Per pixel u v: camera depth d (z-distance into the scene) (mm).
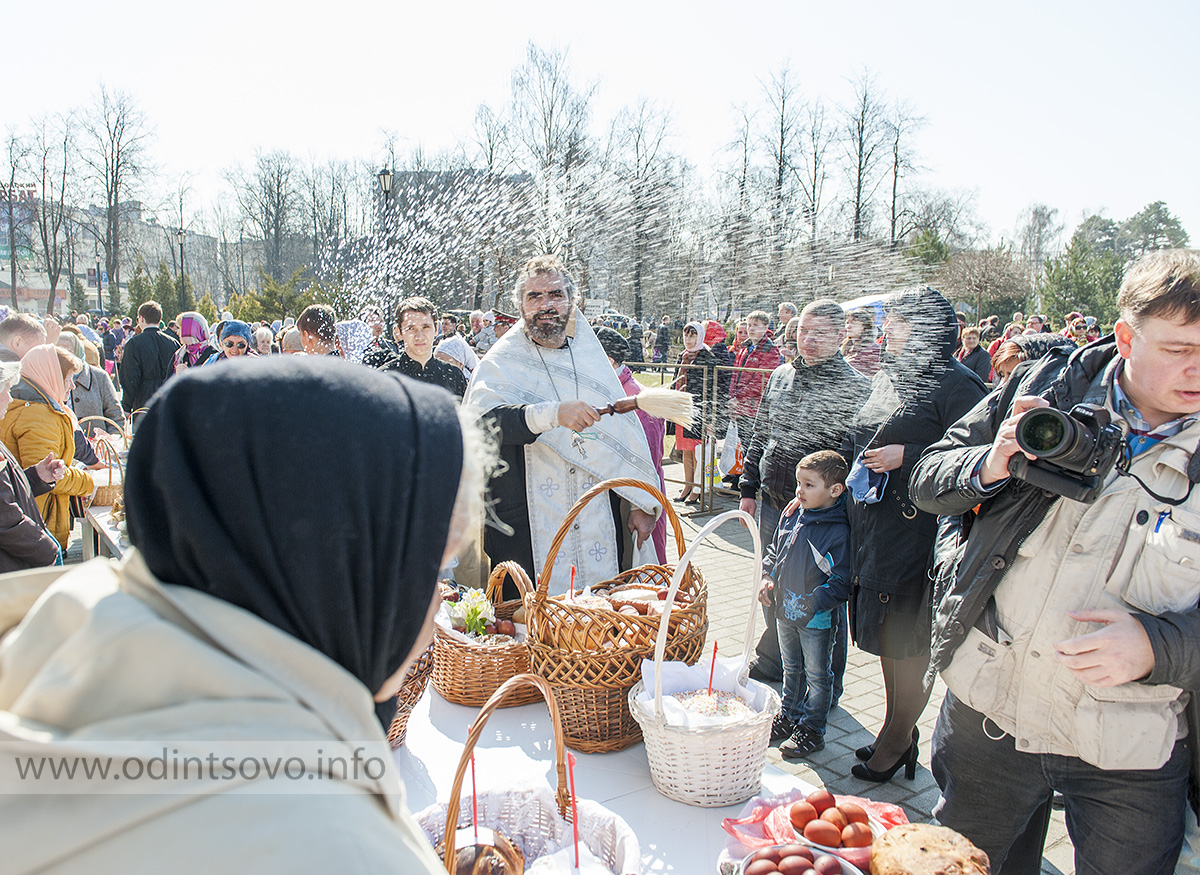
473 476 722
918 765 3053
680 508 7082
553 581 2703
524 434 2562
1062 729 1579
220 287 41062
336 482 556
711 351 4109
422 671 1679
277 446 548
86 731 486
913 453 2604
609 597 1924
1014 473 1471
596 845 1325
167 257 42125
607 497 2771
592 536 2729
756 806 1455
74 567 669
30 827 464
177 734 485
